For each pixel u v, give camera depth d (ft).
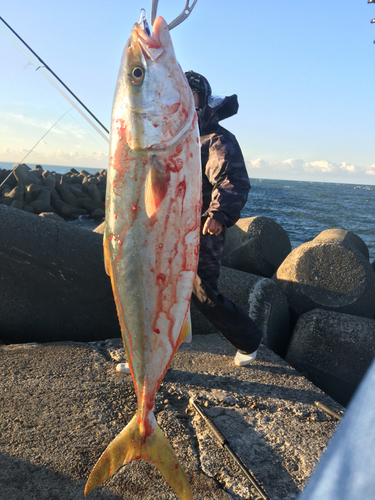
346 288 13.42
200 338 12.17
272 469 6.75
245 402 8.66
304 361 11.37
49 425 7.49
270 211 100.12
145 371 5.58
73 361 9.96
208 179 8.90
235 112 9.37
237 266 18.15
